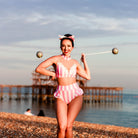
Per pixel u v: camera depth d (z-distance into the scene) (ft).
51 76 13.46
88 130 33.17
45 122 39.58
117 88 250.16
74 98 13.39
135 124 96.89
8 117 42.96
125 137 29.45
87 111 147.74
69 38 13.61
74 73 13.64
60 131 12.57
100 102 240.12
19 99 249.96
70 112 13.00
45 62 13.35
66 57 13.73
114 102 257.34
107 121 103.96
